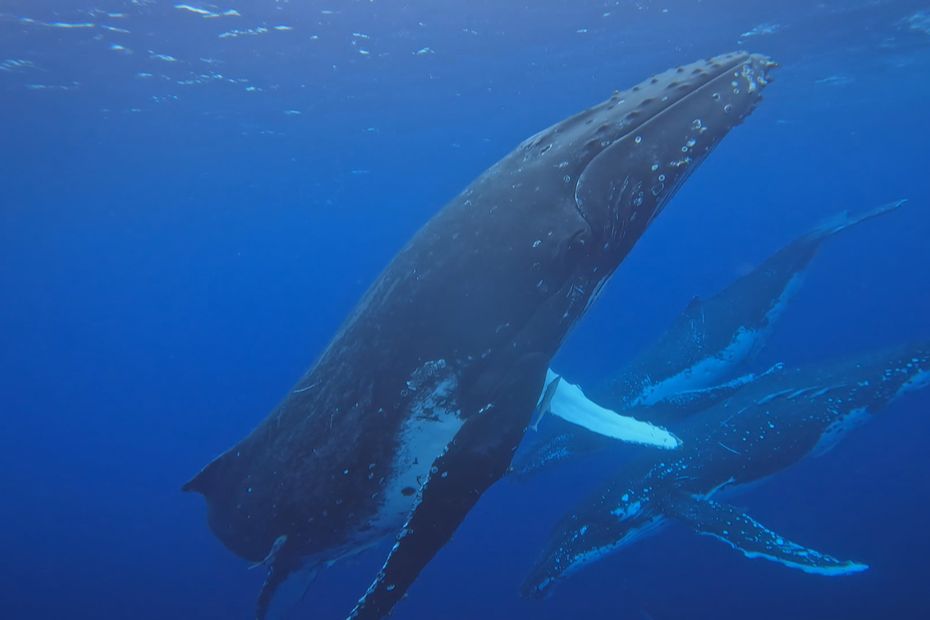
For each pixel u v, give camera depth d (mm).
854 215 12688
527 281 4430
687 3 19016
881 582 16297
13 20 15930
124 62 19016
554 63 23516
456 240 4621
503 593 18312
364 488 4805
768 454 10195
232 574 24391
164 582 24844
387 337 4625
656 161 4469
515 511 22078
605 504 10562
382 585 3828
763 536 8727
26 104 21406
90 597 24516
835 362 10789
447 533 3965
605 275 4836
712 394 10453
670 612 15922
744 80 4684
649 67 25219
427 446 4648
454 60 22016
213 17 16625
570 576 10648
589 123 4723
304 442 4926
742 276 12930
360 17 17484
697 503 9742
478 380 4457
